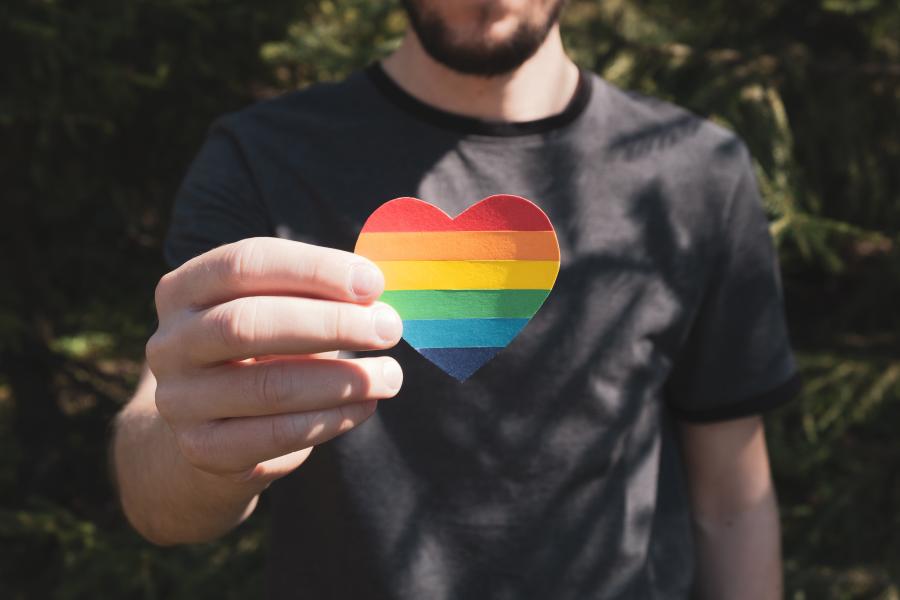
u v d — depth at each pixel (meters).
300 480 0.60
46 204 1.42
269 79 1.43
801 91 1.09
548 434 0.59
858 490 1.14
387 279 0.49
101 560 1.28
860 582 1.08
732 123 1.03
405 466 0.58
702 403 0.66
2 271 1.45
